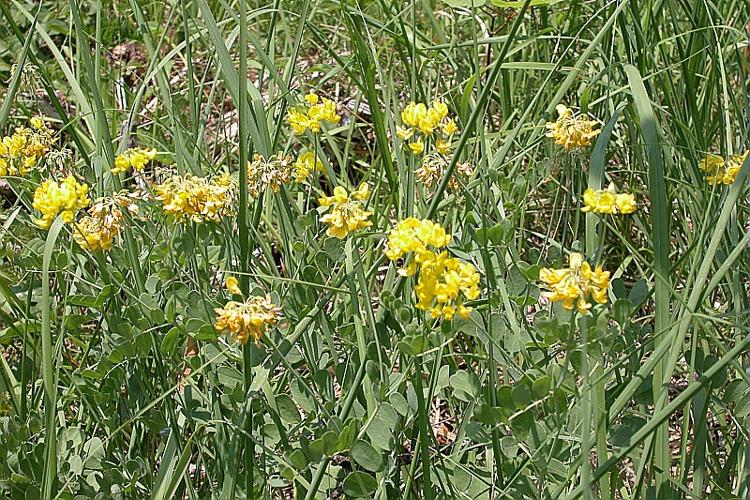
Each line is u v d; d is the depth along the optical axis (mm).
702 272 822
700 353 897
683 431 878
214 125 1402
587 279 786
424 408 835
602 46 1126
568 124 896
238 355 902
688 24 1194
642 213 1147
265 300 819
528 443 852
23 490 863
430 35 1434
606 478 830
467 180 966
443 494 875
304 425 883
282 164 946
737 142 1091
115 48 1577
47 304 833
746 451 860
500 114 1252
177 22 1543
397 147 1003
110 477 886
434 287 788
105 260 928
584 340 795
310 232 962
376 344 860
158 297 942
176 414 924
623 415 893
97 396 918
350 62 1132
